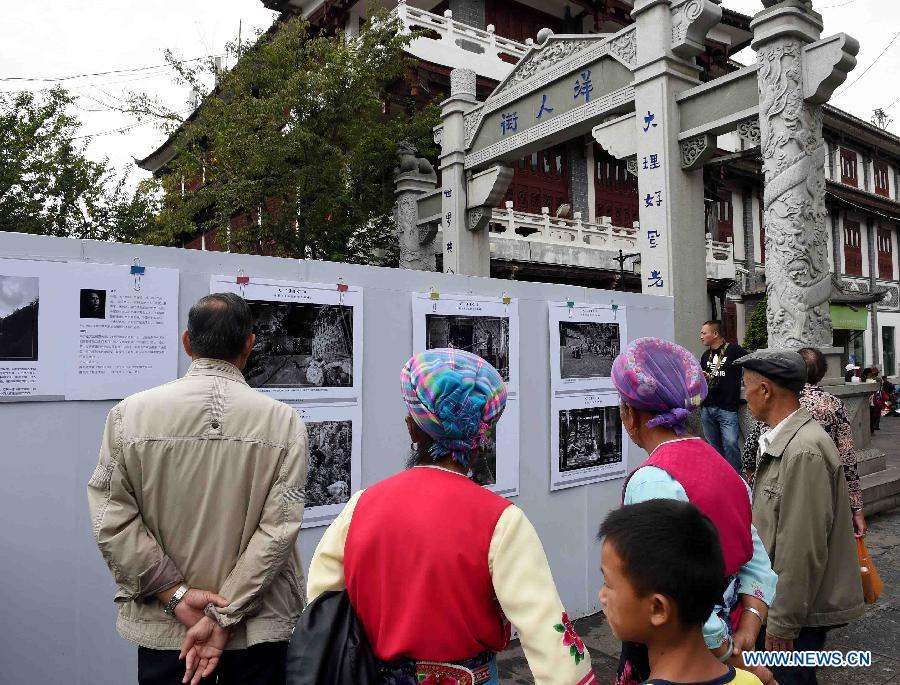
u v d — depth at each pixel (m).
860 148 23.36
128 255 2.36
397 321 3.04
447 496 1.39
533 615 1.30
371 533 1.39
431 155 12.45
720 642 1.54
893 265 25.38
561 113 8.94
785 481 2.27
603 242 17.39
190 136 11.55
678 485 1.64
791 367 2.42
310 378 2.73
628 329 4.11
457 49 14.38
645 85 7.27
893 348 24.83
